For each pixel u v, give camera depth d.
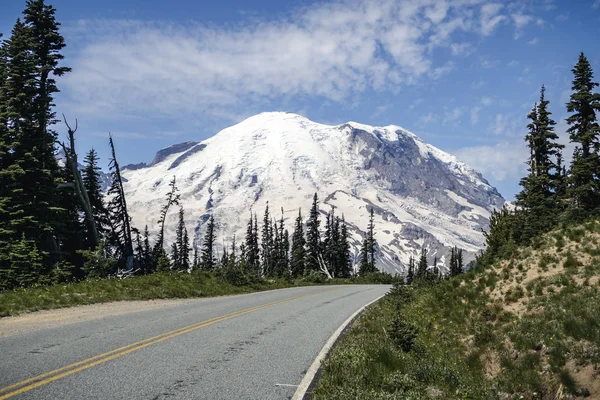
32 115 32.81
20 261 24.23
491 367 11.27
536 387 9.51
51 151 33.19
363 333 11.27
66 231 33.66
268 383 6.31
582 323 10.52
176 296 19.91
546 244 16.58
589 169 34.44
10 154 30.94
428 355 10.98
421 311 16.66
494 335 12.45
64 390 5.44
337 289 29.59
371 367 7.73
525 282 14.66
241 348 8.50
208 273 28.69
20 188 30.05
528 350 10.81
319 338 10.09
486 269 18.00
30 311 13.09
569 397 8.79
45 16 34.16
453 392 8.10
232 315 13.18
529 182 38.88
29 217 28.42
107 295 17.12
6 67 32.09
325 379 6.76
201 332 9.97
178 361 7.20
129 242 38.81
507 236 23.81
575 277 13.32
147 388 5.71
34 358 6.96
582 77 38.69
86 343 8.24
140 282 20.80
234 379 6.39
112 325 10.54
